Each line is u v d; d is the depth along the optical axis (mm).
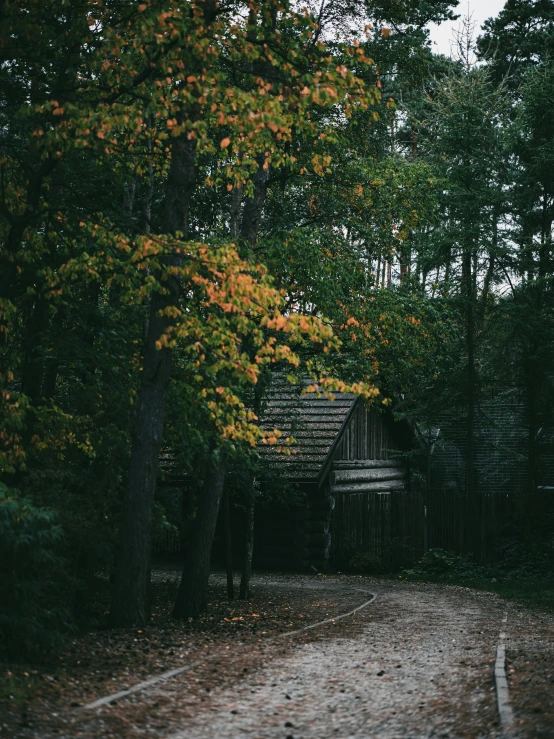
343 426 27672
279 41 12516
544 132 25891
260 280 12383
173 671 9461
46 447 13203
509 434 29062
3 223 12859
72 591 13578
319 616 16672
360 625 14984
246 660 10547
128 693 8297
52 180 13430
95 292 14438
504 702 7777
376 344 18922
